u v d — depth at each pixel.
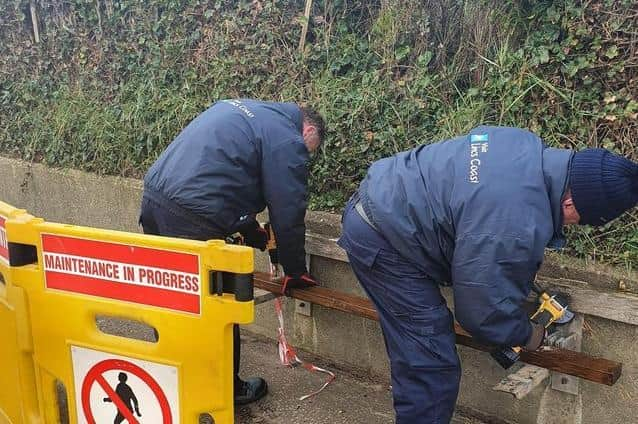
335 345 3.60
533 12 2.97
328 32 4.00
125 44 5.19
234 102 2.92
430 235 2.20
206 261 2.07
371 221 2.33
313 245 3.48
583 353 2.65
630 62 2.67
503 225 2.00
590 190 1.98
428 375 2.34
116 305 2.29
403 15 3.63
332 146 3.67
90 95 5.57
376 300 2.44
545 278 2.75
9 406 2.81
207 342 2.13
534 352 2.56
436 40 3.58
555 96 2.87
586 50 2.79
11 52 6.27
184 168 2.73
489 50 3.27
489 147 2.14
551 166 2.05
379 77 3.67
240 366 3.61
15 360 2.66
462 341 2.66
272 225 2.90
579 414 2.73
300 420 3.07
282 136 2.79
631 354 2.55
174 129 4.66
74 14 5.61
